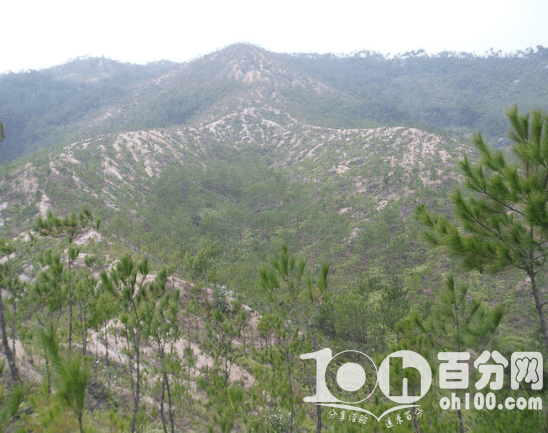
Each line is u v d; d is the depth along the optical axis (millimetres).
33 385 8141
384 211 56344
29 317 12992
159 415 10914
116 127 164250
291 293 6301
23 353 11492
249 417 8984
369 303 28281
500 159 4930
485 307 6418
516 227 4758
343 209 74625
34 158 85875
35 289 10812
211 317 21672
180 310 23156
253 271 33688
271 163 132125
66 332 13211
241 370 16969
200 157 123500
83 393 4023
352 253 56250
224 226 65688
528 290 29031
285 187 86188
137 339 8672
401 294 24562
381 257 50438
